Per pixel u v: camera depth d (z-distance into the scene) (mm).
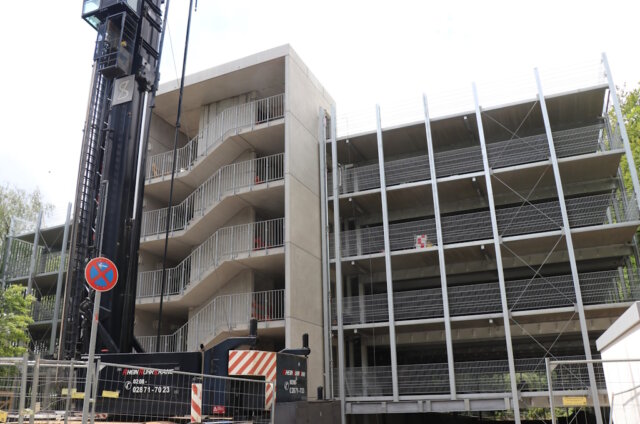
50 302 35500
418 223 24297
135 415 12195
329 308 22125
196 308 23453
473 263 23844
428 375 21828
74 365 8727
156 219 25906
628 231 20750
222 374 12570
